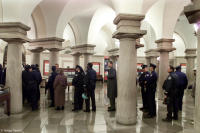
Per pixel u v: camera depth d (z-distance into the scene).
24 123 4.50
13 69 5.09
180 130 4.14
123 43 4.54
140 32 4.39
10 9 4.74
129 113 4.50
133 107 4.55
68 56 16.09
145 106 6.07
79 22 9.77
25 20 5.11
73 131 3.99
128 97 4.48
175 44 17.17
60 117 5.10
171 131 4.07
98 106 6.68
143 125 4.48
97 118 5.04
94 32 10.16
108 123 4.59
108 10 8.96
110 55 13.02
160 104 7.14
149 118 5.14
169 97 4.87
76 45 10.45
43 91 10.37
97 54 17.78
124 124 4.49
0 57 12.38
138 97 8.95
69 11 7.56
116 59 13.10
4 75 6.11
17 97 5.19
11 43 5.05
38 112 5.62
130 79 4.49
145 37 12.62
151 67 5.28
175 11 7.34
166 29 7.63
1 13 4.79
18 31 4.84
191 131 4.07
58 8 7.02
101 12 9.16
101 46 17.78
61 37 7.83
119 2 4.39
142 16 4.38
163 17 7.46
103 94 9.86
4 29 4.83
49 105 6.67
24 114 5.35
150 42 12.35
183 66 17.22
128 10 4.37
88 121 4.75
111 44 12.98
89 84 5.72
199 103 1.65
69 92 10.20
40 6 6.99
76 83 5.89
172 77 4.79
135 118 4.58
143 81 6.00
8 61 5.08
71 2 7.12
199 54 1.67
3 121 4.62
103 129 4.14
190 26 11.95
